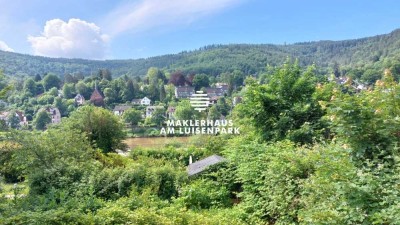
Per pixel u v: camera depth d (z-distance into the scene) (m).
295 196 6.29
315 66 11.41
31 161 11.05
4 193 7.81
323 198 4.74
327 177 4.57
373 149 5.01
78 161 12.77
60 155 12.52
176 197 10.79
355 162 4.94
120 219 6.39
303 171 6.41
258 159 8.70
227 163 11.57
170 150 23.45
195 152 22.36
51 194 8.30
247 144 10.38
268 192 7.36
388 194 4.07
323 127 9.62
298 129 9.70
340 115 5.25
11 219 5.80
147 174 11.16
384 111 5.23
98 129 23.25
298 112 10.20
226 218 7.39
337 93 5.71
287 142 8.30
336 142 6.07
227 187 10.55
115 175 11.10
